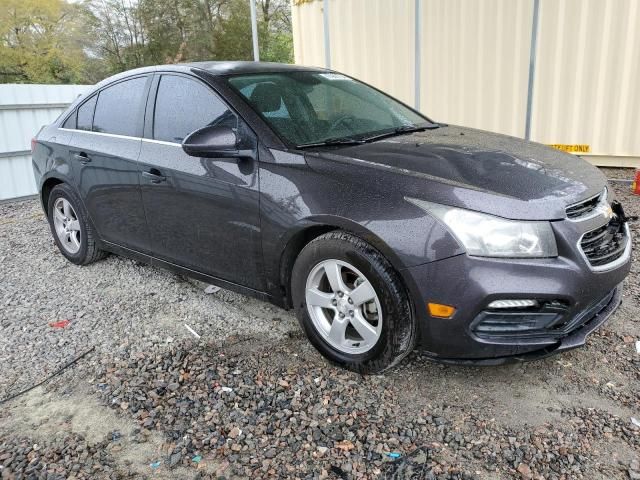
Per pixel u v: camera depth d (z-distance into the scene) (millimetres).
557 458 2256
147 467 2312
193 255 3488
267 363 3027
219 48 24531
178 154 3404
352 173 2713
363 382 2809
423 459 2275
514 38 7059
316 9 8492
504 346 2449
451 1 7316
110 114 4039
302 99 3434
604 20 6559
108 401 2773
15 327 3643
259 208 2969
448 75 7625
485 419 2506
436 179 2572
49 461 2369
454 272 2398
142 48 24891
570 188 2637
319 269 2840
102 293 4117
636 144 6797
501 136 3590
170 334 3424
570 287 2408
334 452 2338
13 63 23922
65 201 4555
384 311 2600
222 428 2518
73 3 24469
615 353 2988
